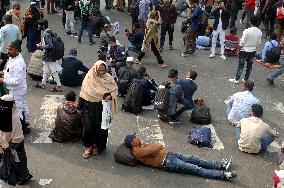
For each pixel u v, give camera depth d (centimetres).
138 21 1602
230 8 1783
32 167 859
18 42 904
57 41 1148
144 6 1539
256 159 928
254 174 877
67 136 938
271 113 1151
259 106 956
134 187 818
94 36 1633
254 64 1474
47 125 1016
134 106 1083
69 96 948
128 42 1602
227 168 873
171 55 1519
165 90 1038
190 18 1478
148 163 870
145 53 1484
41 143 941
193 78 1077
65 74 1205
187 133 1017
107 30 1416
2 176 744
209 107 1154
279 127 1077
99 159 896
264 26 1784
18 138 734
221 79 1339
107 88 855
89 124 867
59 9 1969
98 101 853
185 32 1742
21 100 917
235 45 1523
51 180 824
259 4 1745
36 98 1145
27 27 1409
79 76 1220
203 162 873
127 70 1148
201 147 962
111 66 1176
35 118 1044
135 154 867
